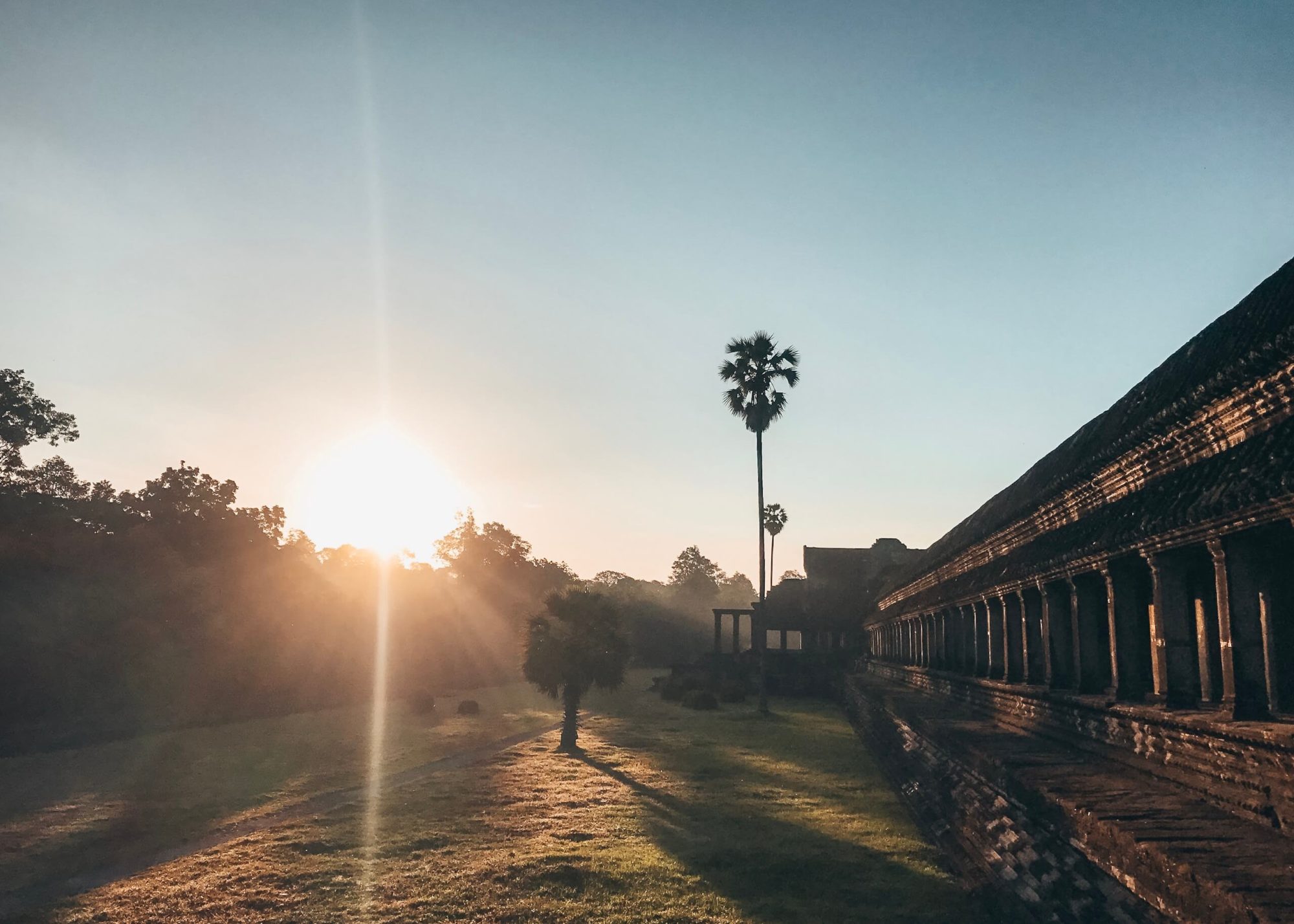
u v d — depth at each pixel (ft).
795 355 140.05
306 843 47.55
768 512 284.20
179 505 148.15
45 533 121.08
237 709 125.49
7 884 40.96
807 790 63.26
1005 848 32.81
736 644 185.57
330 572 178.09
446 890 38.91
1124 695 35.42
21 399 131.64
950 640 75.25
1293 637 25.58
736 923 34.30
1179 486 30.48
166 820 54.08
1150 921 20.43
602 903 36.83
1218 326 33.94
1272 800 22.61
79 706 108.88
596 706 144.15
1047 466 51.52
